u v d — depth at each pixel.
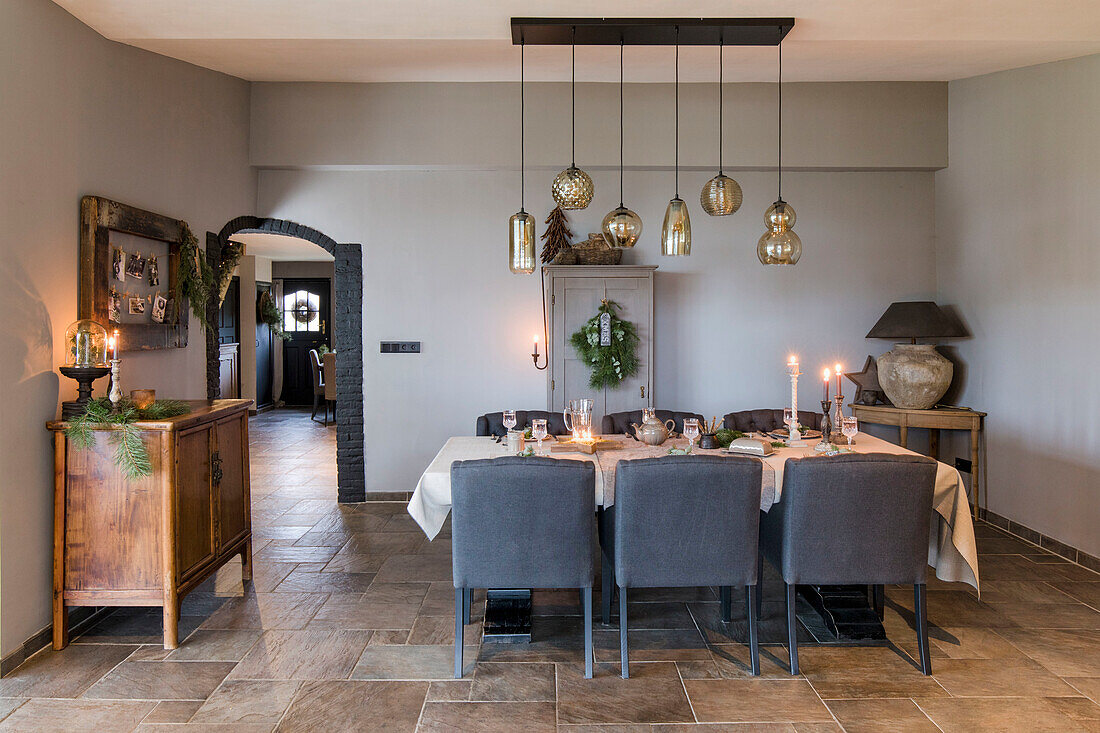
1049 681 2.68
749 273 5.39
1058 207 4.15
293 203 5.34
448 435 5.44
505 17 3.21
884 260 5.40
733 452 3.28
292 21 3.21
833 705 2.51
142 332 3.70
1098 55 3.87
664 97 5.20
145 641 3.04
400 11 3.15
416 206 5.37
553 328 4.95
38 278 2.92
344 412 5.41
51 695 2.58
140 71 3.79
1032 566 3.98
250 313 10.98
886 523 2.68
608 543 3.20
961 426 4.77
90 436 2.94
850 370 5.43
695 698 2.56
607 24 3.25
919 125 5.22
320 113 5.18
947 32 3.36
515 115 5.21
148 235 3.71
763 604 3.46
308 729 2.36
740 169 5.32
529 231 3.11
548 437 3.76
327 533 4.64
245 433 3.80
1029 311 4.40
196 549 3.20
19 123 2.79
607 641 3.04
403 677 2.72
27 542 2.86
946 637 3.07
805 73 4.74
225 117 4.80
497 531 2.65
